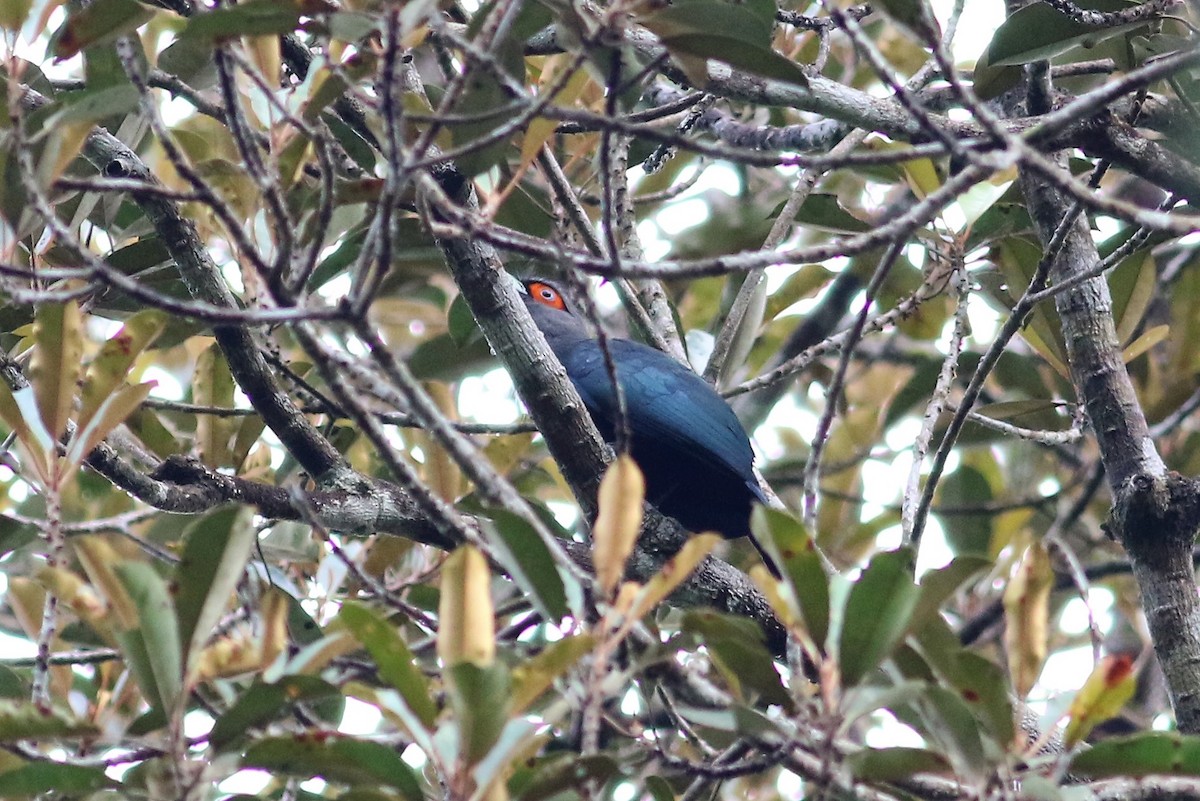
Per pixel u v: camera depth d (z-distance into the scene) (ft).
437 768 19.85
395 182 19.98
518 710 19.79
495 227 24.52
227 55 21.45
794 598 21.06
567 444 31.24
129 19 21.68
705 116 39.88
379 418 38.45
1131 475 33.30
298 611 32.04
